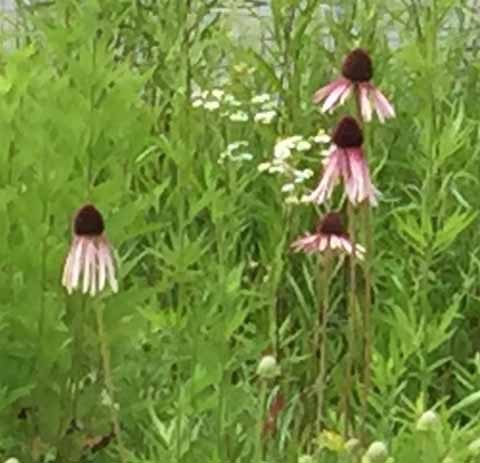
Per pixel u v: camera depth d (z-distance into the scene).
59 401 2.01
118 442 1.84
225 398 1.96
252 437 1.94
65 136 1.99
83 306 2.00
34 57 2.23
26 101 2.05
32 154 1.98
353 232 1.86
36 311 1.97
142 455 1.91
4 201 1.96
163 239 2.28
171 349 2.07
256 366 2.18
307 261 2.38
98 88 2.03
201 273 2.11
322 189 1.77
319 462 1.90
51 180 1.97
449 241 2.22
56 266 1.98
